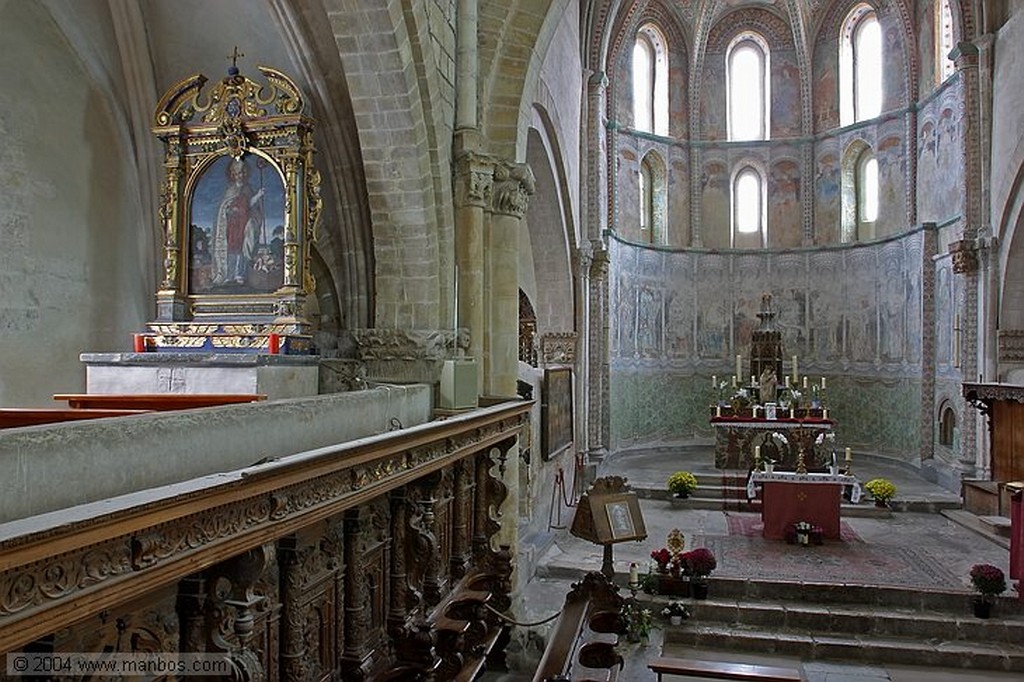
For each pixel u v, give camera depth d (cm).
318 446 489
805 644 1077
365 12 709
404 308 872
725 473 1833
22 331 763
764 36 2375
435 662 528
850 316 2209
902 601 1144
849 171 2230
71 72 819
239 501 312
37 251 781
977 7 1667
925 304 1911
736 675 620
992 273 1627
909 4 2016
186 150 831
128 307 904
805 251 2302
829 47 2283
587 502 809
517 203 977
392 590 577
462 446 632
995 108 1641
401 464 496
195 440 358
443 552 670
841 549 1361
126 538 251
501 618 715
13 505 257
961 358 1730
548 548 1398
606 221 2088
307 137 807
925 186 1967
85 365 838
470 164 898
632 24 2120
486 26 980
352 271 916
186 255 829
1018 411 1467
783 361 2245
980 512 1550
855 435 2191
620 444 2169
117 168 888
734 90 2395
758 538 1437
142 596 338
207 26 877
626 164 2223
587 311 1900
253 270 813
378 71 755
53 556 220
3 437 256
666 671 635
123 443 311
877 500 1616
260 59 895
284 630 441
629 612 1085
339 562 518
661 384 2306
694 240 2358
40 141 783
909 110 2022
